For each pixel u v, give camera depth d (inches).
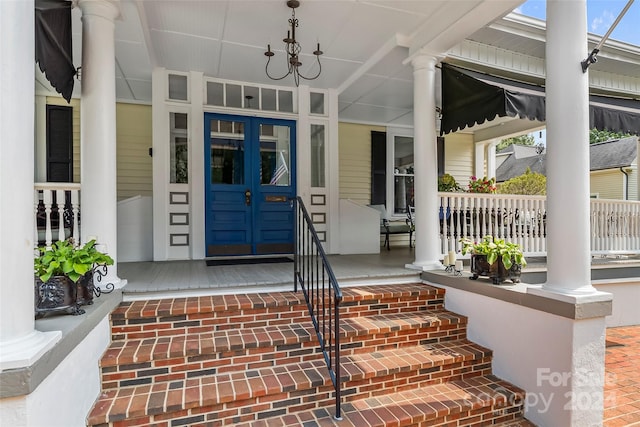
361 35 153.8
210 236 198.4
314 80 204.7
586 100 94.9
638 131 162.6
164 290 115.3
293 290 128.3
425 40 145.6
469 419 93.1
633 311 178.9
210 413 82.9
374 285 140.7
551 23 98.0
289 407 88.9
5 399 51.9
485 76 156.4
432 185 151.6
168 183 188.2
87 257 83.5
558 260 94.1
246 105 204.2
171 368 91.8
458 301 127.0
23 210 57.0
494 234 169.9
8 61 55.4
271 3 129.3
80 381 73.4
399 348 112.9
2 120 54.9
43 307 76.1
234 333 105.3
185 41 156.9
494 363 111.2
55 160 207.2
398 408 90.9
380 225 255.9
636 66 196.9
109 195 110.7
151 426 79.1
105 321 93.7
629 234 200.7
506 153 804.0
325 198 221.0
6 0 55.5
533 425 95.6
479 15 123.7
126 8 122.3
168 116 187.8
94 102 108.8
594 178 503.8
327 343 105.5
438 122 204.8
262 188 208.4
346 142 279.9
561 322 91.0
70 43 108.7
